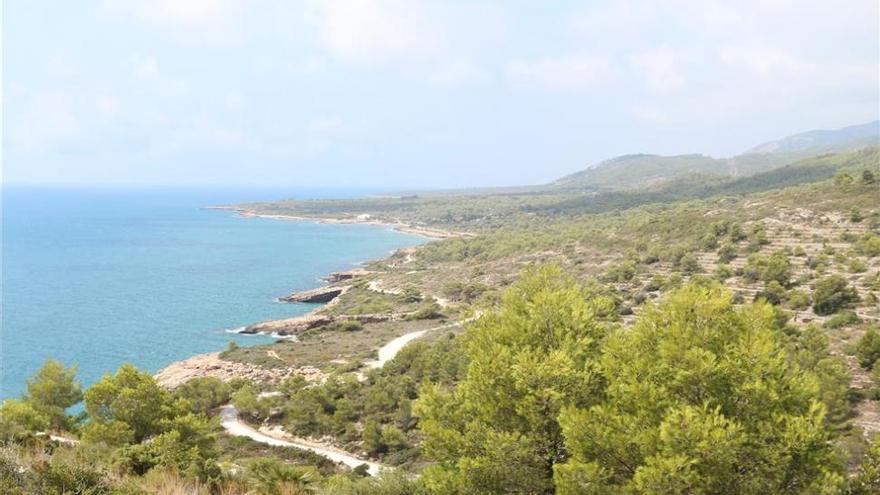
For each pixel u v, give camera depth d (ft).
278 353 293.43
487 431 50.57
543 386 49.47
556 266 67.05
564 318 58.18
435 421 56.24
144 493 46.11
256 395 215.72
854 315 204.13
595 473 41.42
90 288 471.21
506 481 48.32
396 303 423.23
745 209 432.25
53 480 40.91
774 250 319.47
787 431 38.55
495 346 54.13
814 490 37.78
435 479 51.98
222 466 90.07
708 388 42.65
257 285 510.17
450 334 282.77
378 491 72.28
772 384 41.34
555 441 49.96
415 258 624.59
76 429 124.47
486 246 593.01
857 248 286.66
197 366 269.85
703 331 46.47
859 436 101.30
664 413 42.63
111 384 111.24
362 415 195.52
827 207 374.22
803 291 245.24
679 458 36.99
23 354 289.53
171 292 467.11
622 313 259.19
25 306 401.08
